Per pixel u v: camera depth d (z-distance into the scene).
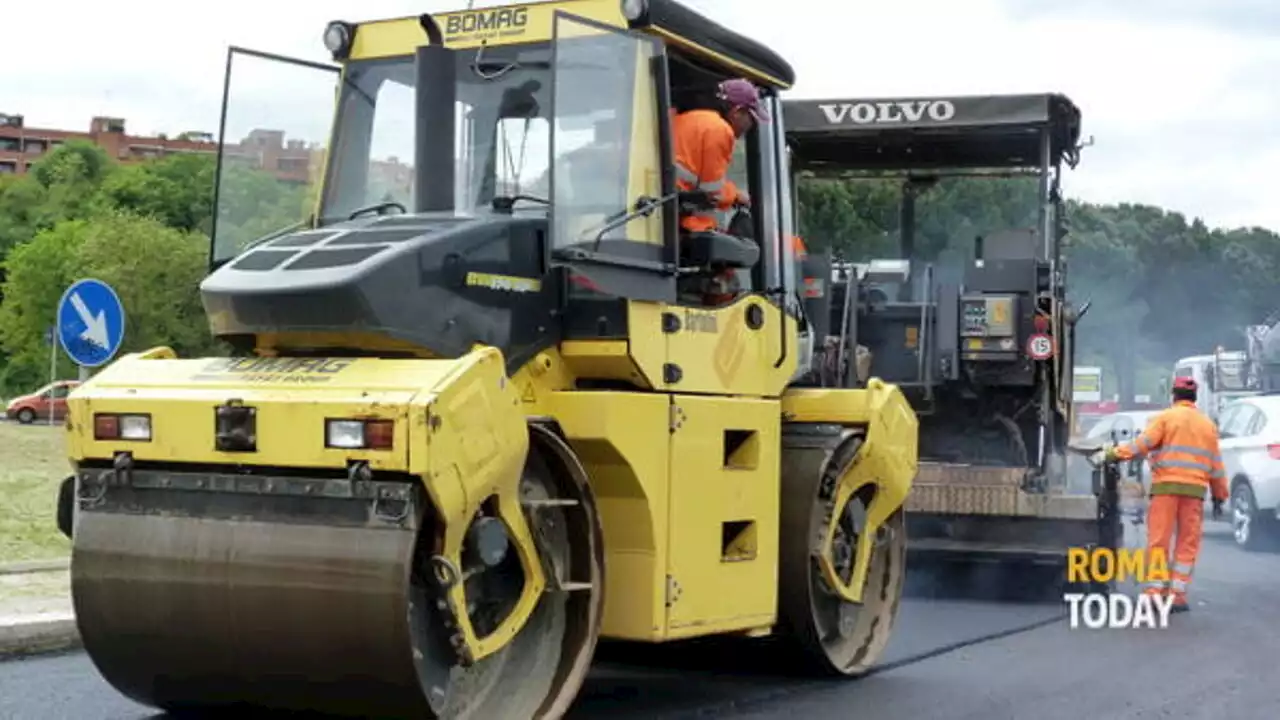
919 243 13.82
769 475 7.59
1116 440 13.68
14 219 101.56
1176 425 11.57
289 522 5.82
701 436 6.98
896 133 12.61
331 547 5.70
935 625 10.41
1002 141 12.91
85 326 11.77
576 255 6.42
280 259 6.35
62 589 10.38
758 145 7.90
